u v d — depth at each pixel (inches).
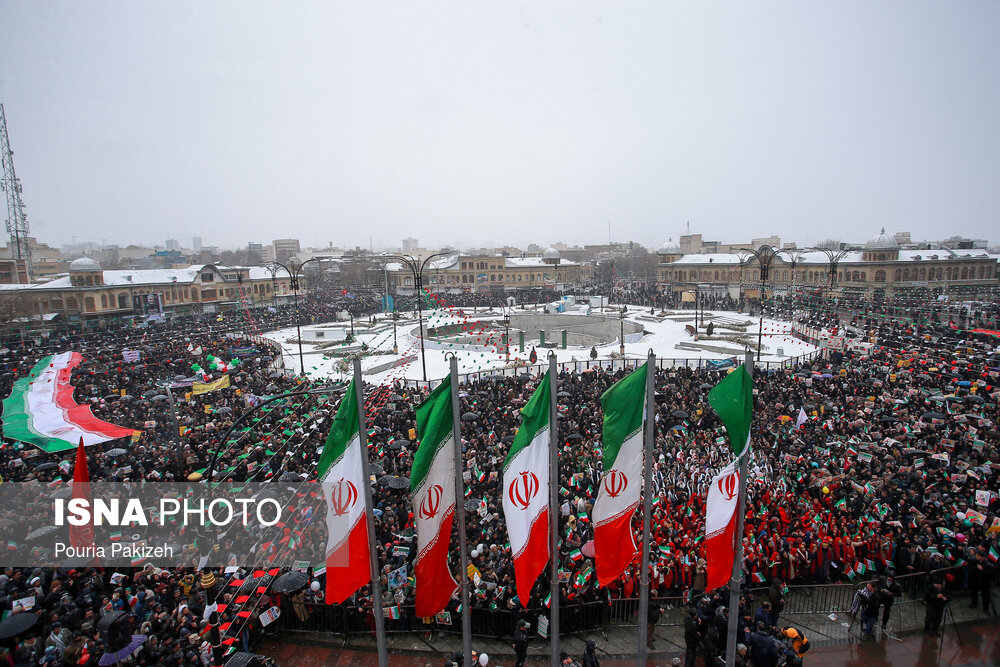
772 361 1907.0
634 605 621.0
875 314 2534.5
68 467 912.9
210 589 566.9
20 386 1195.9
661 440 994.1
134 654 488.4
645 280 5718.5
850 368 1568.7
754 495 798.5
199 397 1364.4
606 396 477.7
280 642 600.1
